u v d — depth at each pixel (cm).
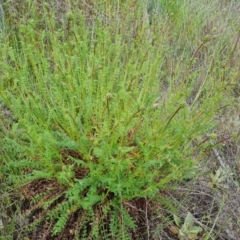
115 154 199
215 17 318
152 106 206
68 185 193
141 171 188
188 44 294
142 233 198
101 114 196
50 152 180
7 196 192
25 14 266
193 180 215
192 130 203
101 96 206
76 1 279
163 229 202
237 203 220
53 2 287
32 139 184
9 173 204
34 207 187
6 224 189
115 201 196
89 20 287
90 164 188
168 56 277
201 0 322
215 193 220
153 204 203
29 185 199
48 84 233
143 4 283
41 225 195
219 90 204
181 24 300
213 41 309
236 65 275
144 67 216
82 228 193
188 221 200
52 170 186
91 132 211
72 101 197
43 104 226
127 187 187
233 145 250
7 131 208
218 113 257
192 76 228
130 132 204
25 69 212
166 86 277
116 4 293
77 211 196
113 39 269
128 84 208
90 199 184
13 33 249
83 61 226
